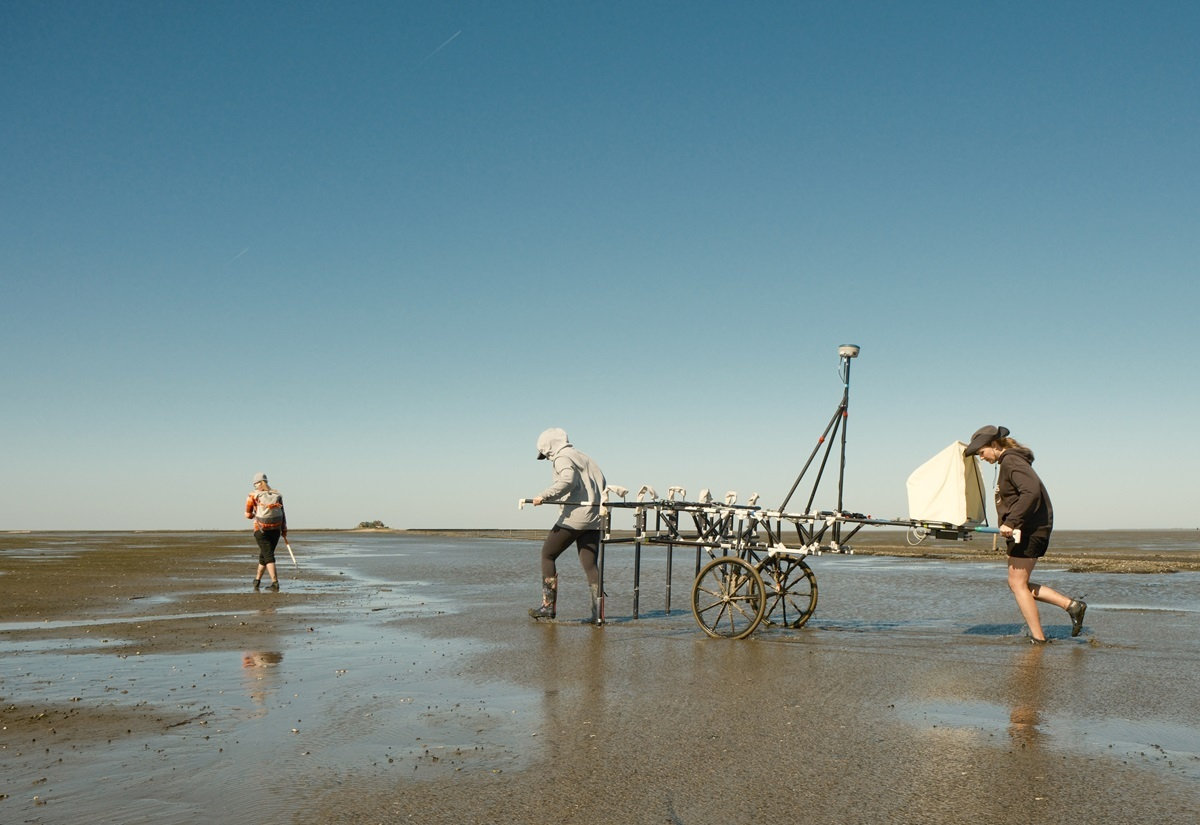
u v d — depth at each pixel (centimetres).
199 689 700
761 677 757
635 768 496
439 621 1130
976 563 2547
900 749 535
